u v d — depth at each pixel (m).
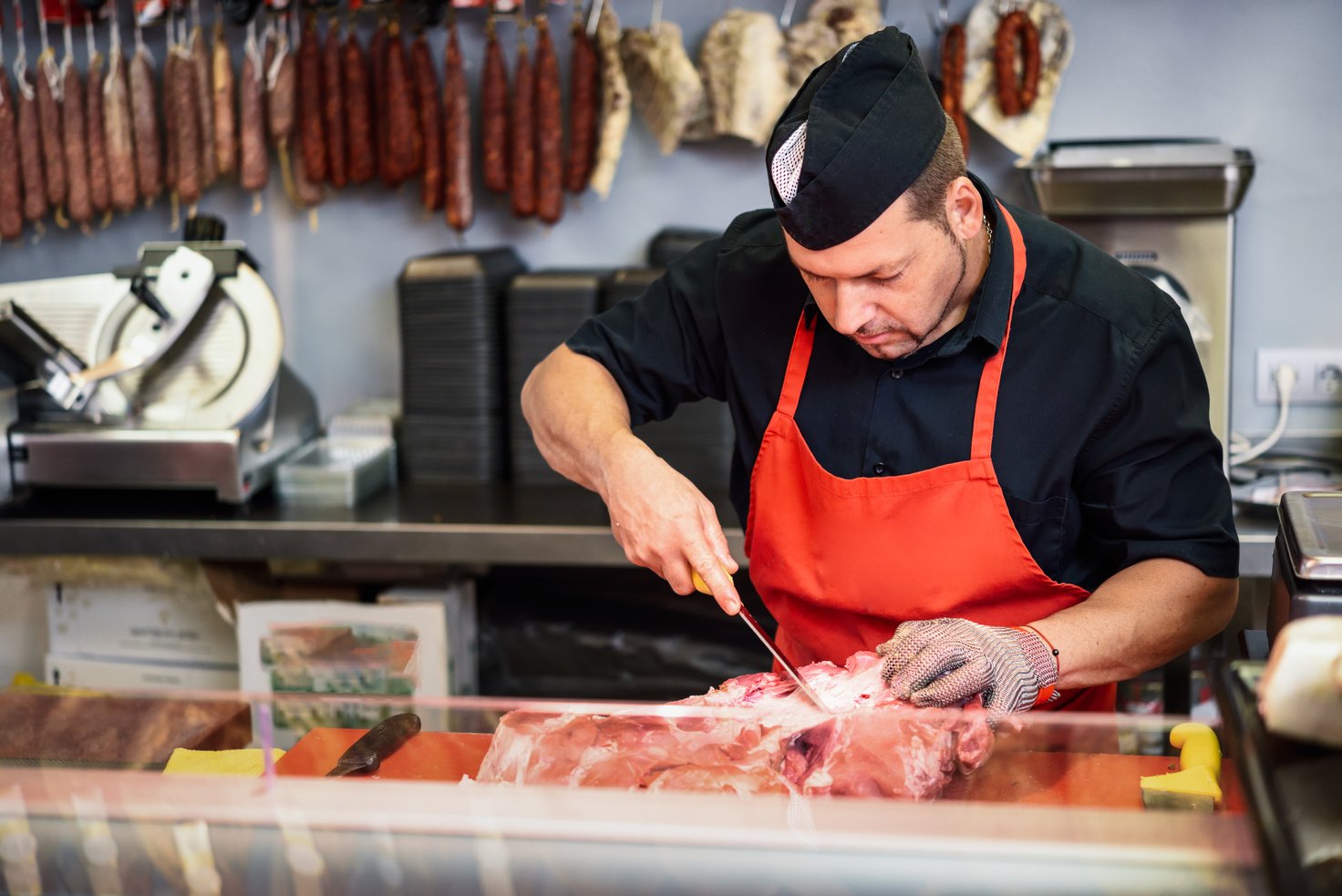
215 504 2.70
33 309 2.65
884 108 1.26
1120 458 1.48
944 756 1.09
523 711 1.20
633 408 1.76
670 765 1.10
